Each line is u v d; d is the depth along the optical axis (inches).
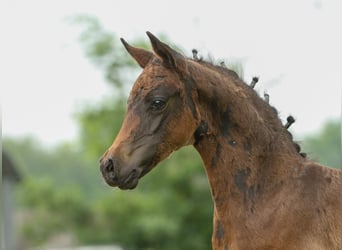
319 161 445.4
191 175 1590.8
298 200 416.2
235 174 423.8
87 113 1784.0
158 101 410.9
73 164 4530.0
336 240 411.5
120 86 1777.8
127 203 1689.2
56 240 2247.8
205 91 421.7
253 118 427.2
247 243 414.6
